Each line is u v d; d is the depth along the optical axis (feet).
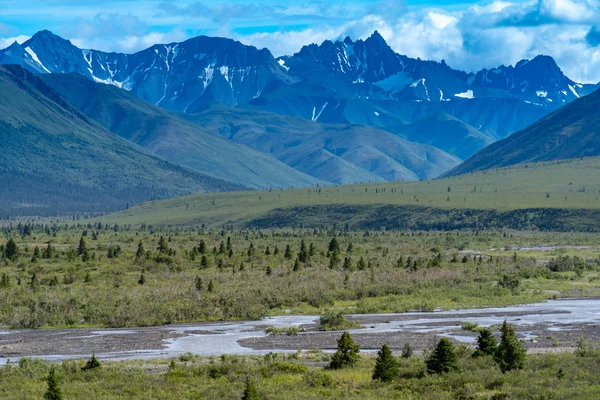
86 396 210.59
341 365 250.98
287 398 203.21
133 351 301.84
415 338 317.63
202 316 405.80
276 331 346.74
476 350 249.34
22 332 366.84
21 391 218.38
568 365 226.17
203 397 207.51
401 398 203.72
